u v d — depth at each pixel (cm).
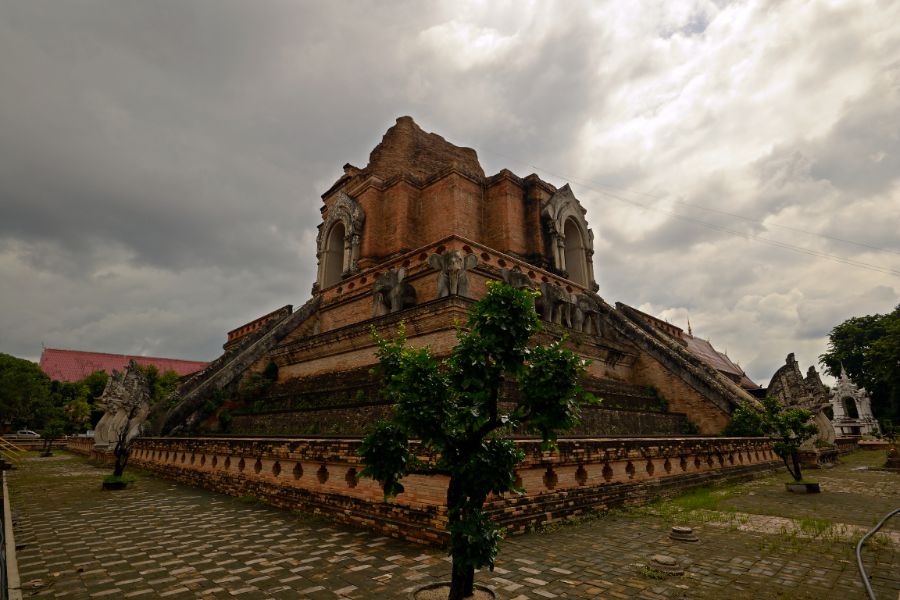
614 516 976
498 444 530
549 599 552
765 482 1518
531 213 2502
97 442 2494
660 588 585
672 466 1277
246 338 2358
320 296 2383
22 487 1491
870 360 4519
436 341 1437
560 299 1880
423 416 498
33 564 699
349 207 2528
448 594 539
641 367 2145
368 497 898
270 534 859
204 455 1470
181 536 852
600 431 1448
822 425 2302
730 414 1855
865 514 1013
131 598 572
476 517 497
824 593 569
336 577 630
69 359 6231
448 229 2303
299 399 1672
